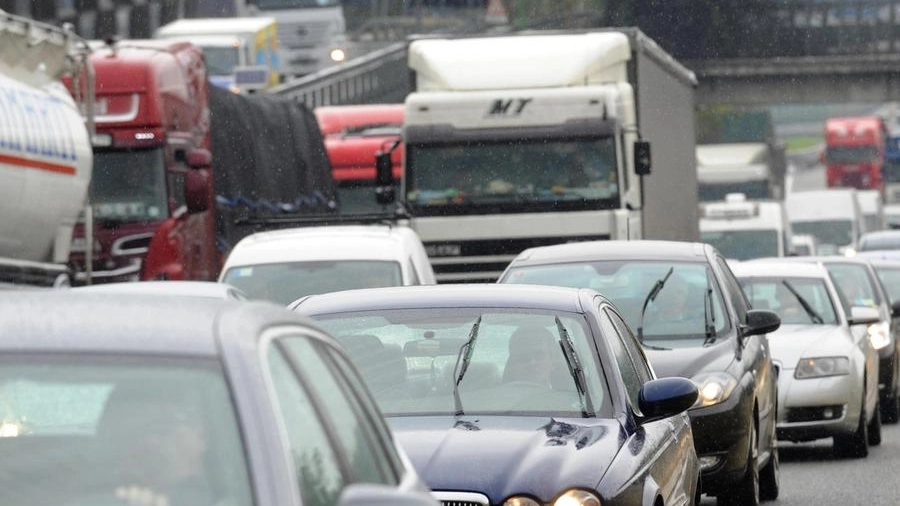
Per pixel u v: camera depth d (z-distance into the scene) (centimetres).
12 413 1021
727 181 14875
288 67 15675
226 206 6272
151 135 5672
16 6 13550
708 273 3297
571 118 5725
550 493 1734
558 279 3284
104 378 1027
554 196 5706
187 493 969
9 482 991
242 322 1077
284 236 4019
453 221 5725
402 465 1233
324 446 1069
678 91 7569
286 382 1067
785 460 4275
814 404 4116
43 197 4497
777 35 19662
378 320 2120
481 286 2200
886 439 4897
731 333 3184
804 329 4325
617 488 1762
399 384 2014
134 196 5678
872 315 4472
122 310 1103
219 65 12025
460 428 1888
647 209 6234
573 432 1880
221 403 1005
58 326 1069
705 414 2945
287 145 7306
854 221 15700
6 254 4397
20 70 4503
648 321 3198
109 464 989
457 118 5753
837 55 19112
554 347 2042
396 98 15475
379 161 6059
